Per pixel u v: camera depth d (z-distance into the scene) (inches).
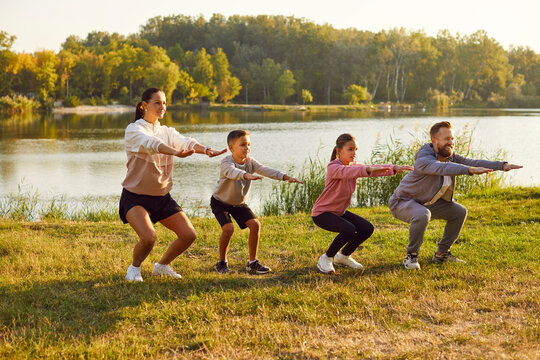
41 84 3149.6
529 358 128.6
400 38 3988.7
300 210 428.5
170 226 199.5
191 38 5290.4
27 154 935.7
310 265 222.7
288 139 1218.6
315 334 149.2
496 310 163.8
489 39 4197.8
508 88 4111.7
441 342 141.4
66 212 454.0
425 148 209.6
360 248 250.2
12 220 349.4
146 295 181.8
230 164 204.2
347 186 207.2
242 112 3095.5
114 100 3767.2
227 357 135.5
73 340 146.1
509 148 950.4
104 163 823.7
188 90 3703.3
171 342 145.9
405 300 172.4
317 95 4343.0
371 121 2004.2
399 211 215.6
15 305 170.6
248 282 197.5
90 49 4653.1
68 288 190.2
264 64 4106.8
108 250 249.8
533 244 249.3
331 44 4276.6
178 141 192.4
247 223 214.1
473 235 271.7
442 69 4131.4
